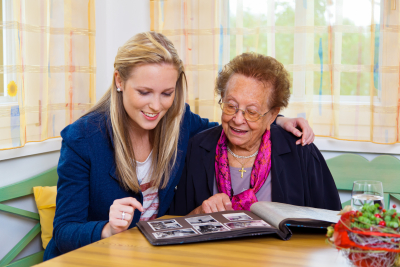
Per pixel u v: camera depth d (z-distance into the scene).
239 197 1.41
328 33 2.15
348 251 0.78
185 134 1.56
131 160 1.35
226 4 2.28
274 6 2.22
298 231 1.08
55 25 2.10
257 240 1.01
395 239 0.73
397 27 2.01
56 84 2.12
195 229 1.03
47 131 2.05
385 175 1.97
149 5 2.56
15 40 1.79
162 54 1.18
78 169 1.31
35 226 1.96
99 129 1.34
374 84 2.07
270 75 1.40
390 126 2.05
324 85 2.20
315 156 1.56
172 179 1.47
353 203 1.08
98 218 1.39
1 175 1.84
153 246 0.96
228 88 1.42
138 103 1.22
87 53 2.25
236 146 1.52
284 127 1.60
